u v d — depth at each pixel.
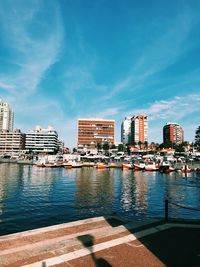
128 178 77.00
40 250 9.40
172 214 28.06
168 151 180.38
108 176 83.81
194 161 142.62
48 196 40.38
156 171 108.50
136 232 11.41
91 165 137.00
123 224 13.37
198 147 183.12
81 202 35.22
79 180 69.25
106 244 9.98
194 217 26.61
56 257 8.76
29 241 10.66
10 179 69.75
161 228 12.00
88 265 8.16
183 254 9.05
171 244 10.00
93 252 9.22
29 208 30.27
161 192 47.53
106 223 13.72
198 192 48.03
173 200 38.91
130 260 8.55
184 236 10.90
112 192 46.31
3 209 29.47
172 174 95.94
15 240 10.77
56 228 12.63
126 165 118.12
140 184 60.56
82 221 13.98
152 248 9.60
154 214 28.16
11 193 43.41
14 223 23.11
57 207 31.23
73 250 9.39
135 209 30.94
